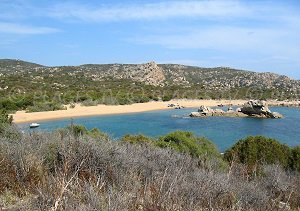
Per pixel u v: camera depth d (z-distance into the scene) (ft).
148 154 31.71
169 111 254.06
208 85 472.44
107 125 171.01
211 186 21.66
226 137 133.80
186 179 21.79
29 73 436.35
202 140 53.42
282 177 33.68
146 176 24.32
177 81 505.66
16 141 26.94
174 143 48.93
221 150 100.83
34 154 22.98
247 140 52.47
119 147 27.40
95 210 13.41
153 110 259.19
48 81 358.43
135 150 31.99
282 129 160.04
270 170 36.35
